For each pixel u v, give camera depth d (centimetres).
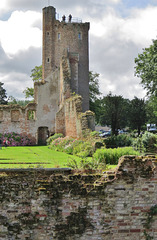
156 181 933
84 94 5366
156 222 925
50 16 5434
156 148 2295
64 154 2239
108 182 924
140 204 927
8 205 902
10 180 909
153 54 3625
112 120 5162
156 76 3544
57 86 4250
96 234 912
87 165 1092
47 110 4197
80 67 5412
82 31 5506
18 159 1728
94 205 919
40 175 923
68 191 916
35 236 901
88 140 2184
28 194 908
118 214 921
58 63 5400
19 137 3981
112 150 1577
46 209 907
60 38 5431
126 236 919
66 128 3581
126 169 931
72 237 907
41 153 2347
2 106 4056
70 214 912
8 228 896
